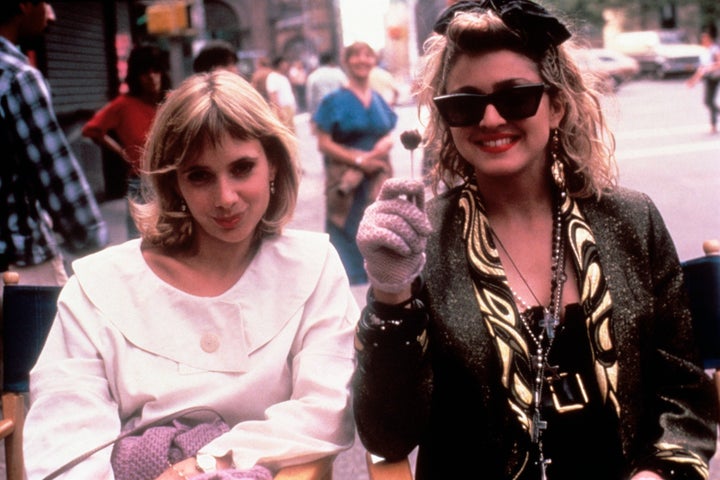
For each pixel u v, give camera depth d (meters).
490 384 1.86
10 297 2.53
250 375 2.15
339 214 5.91
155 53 5.46
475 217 1.96
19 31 3.82
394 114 6.02
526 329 1.88
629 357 1.88
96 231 3.61
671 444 1.91
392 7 45.62
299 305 2.21
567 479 1.87
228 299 2.19
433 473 1.95
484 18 1.87
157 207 2.23
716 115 16.53
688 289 2.30
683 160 13.12
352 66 5.83
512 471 1.86
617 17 47.09
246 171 2.14
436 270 1.93
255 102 2.16
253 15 51.72
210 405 2.13
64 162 3.56
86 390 2.12
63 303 2.21
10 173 3.57
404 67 41.22
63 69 12.91
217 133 2.09
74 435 2.07
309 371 2.15
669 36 40.03
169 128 2.12
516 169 1.90
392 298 1.79
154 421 2.09
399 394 1.84
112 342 2.15
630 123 19.34
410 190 1.71
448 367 1.90
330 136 5.90
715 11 47.00
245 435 2.07
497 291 1.90
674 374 1.98
